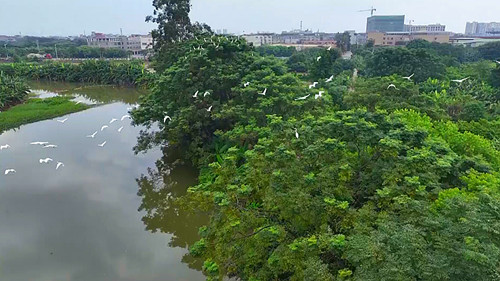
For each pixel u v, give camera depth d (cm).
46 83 6494
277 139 1323
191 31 4191
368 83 2558
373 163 1156
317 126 1260
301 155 1184
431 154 1124
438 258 693
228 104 2173
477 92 3312
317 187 1036
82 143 3027
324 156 1138
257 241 1035
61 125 3603
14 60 8094
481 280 646
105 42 12556
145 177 2373
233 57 2519
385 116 1298
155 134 2608
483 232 713
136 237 1709
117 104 4734
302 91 2062
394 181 1035
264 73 2194
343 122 1214
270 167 1189
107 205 2005
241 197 1141
